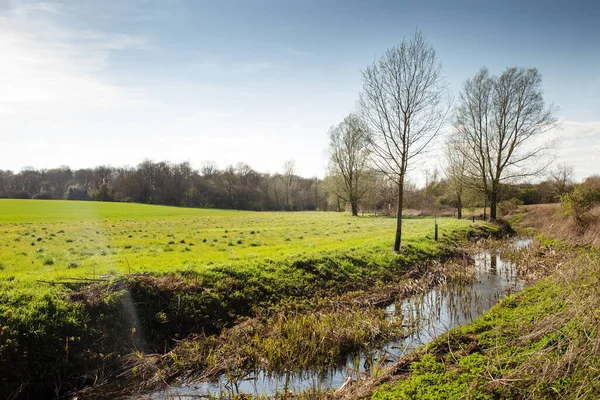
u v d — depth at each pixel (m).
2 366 7.73
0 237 23.25
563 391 6.50
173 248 20.30
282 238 25.81
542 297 11.84
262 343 9.96
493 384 6.94
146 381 8.55
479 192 39.88
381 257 18.59
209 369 9.01
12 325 8.34
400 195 20.09
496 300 14.16
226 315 11.51
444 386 7.20
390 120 19.28
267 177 111.19
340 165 59.84
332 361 9.43
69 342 8.81
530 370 7.17
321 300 13.41
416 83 18.77
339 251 18.09
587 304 8.52
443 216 56.66
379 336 10.91
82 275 11.96
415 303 13.74
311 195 105.62
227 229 32.31
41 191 107.31
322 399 7.52
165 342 9.92
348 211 78.00
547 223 33.66
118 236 25.56
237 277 13.26
